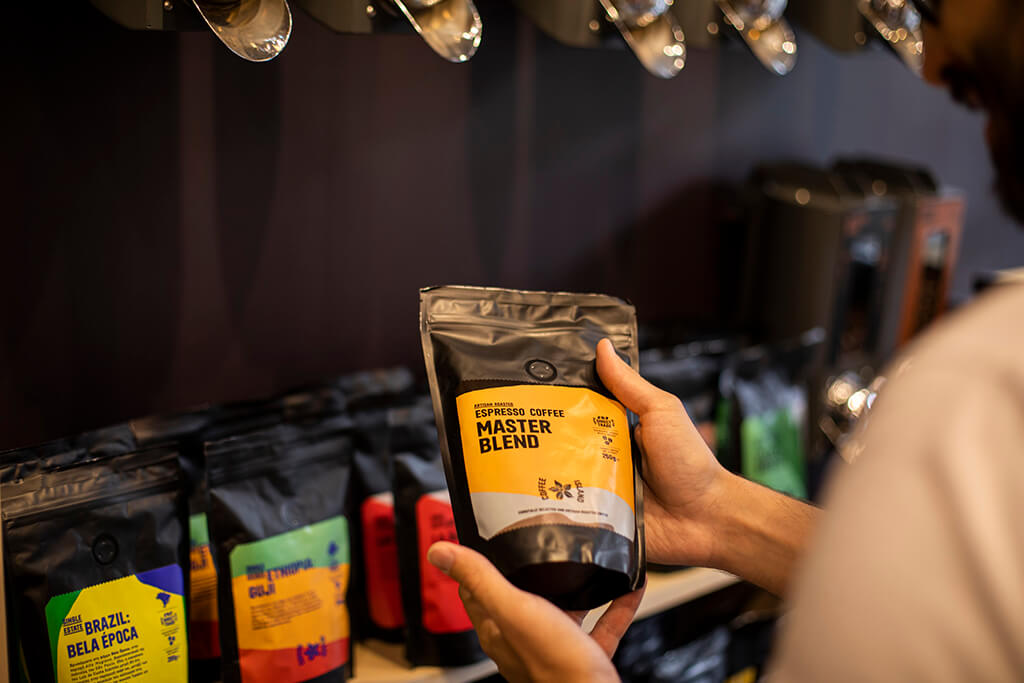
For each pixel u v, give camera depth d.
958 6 0.53
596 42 1.13
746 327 1.77
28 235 1.11
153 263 1.21
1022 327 0.45
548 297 0.93
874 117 2.10
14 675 0.92
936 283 1.88
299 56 1.28
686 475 0.90
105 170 1.15
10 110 1.08
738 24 1.23
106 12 0.86
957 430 0.44
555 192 1.60
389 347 1.46
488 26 1.44
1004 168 0.53
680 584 1.36
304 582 1.07
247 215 1.28
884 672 0.42
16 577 0.90
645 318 1.79
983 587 0.41
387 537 1.20
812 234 1.67
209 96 1.22
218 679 1.11
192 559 1.09
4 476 0.91
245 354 1.32
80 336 1.17
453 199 1.48
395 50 1.37
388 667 1.17
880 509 0.44
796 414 1.58
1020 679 0.41
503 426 0.79
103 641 0.94
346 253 1.38
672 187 1.76
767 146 1.90
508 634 0.70
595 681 0.67
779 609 1.72
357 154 1.36
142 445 1.06
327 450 1.11
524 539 0.73
